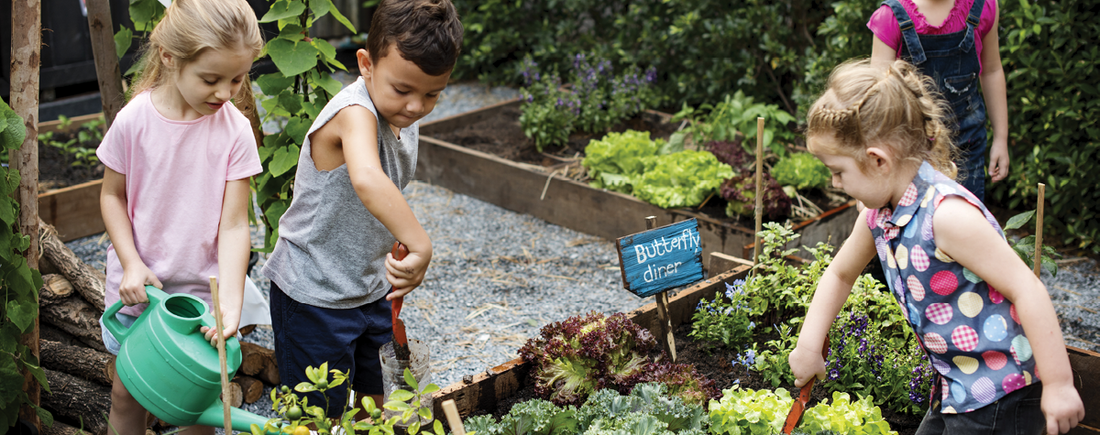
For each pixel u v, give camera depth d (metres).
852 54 4.83
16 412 2.40
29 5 2.29
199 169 2.21
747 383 2.75
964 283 1.75
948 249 1.71
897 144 1.74
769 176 4.30
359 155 1.93
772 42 5.60
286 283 2.29
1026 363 1.73
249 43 2.04
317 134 2.10
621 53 6.72
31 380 2.56
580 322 2.61
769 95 6.24
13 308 2.33
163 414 2.02
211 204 2.23
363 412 2.56
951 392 1.84
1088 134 4.29
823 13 5.84
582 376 2.51
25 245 2.36
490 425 2.21
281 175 3.18
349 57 8.29
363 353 2.47
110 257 2.31
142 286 2.13
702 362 2.89
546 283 4.17
